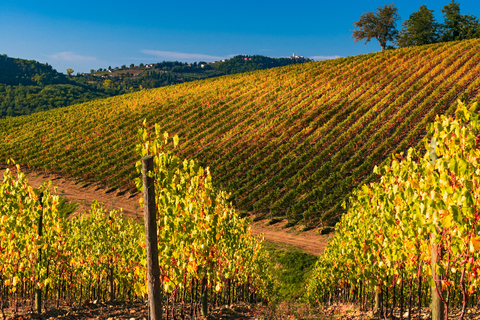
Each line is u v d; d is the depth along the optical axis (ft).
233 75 239.91
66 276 26.05
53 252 22.36
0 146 153.79
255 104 158.40
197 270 17.72
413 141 97.66
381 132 103.35
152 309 12.99
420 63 166.61
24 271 20.54
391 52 199.72
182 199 16.70
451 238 11.44
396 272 17.83
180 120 157.89
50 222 21.72
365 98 138.10
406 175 14.33
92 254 26.71
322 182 88.79
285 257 58.29
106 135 152.97
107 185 107.65
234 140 120.57
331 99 141.59
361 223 20.24
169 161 14.39
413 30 246.06
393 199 15.62
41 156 136.36
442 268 12.21
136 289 15.11
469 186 9.80
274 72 217.97
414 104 120.57
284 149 108.06
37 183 112.47
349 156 98.84
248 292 33.19
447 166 10.61
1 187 18.84
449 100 115.96
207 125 144.15
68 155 135.33
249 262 30.27
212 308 23.66
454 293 21.53
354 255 21.26
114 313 21.08
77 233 27.12
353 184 84.84
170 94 210.18
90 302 24.94
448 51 168.66
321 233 72.18
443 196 10.65
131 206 92.58
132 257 25.04
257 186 94.73
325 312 25.36
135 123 161.89
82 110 207.62
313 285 35.42
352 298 26.12
